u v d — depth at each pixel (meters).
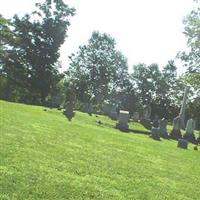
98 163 13.82
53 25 70.19
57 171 11.43
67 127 23.61
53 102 54.62
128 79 119.31
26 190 9.14
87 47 111.88
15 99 69.62
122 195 10.46
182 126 47.59
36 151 13.49
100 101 110.62
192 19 54.81
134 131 39.12
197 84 54.22
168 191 12.18
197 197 12.39
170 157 20.56
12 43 69.50
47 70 70.50
